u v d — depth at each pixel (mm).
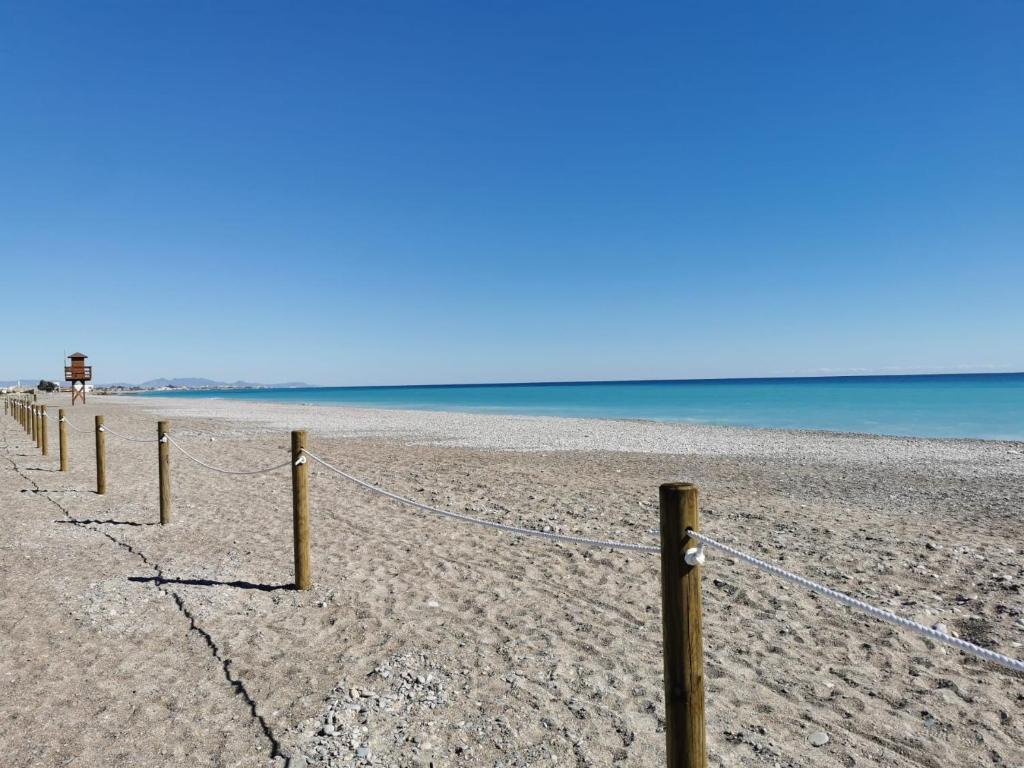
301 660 4465
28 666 4367
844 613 5340
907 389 72688
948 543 7590
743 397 61125
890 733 3580
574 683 4141
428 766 3268
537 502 10102
